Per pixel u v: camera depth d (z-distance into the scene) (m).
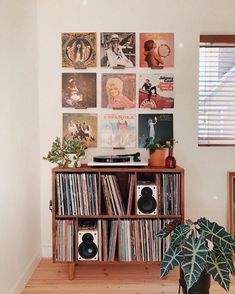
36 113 2.17
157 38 2.23
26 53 1.95
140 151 2.27
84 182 1.94
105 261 1.95
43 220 2.29
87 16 2.21
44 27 2.21
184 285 1.59
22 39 1.88
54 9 2.20
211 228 1.56
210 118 2.31
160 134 2.26
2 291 1.55
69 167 1.97
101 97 2.25
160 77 2.24
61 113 2.25
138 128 2.26
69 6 2.21
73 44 2.22
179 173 1.94
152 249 1.96
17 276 1.77
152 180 2.09
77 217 1.95
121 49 2.23
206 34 2.23
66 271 2.09
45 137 2.26
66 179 1.93
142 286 1.89
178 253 1.51
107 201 1.95
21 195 1.85
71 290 1.83
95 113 2.26
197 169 2.28
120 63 2.23
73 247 1.94
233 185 2.26
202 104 2.30
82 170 1.92
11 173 1.68
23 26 1.90
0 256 1.52
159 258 1.96
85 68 2.23
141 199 1.94
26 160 1.95
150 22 2.22
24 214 1.91
